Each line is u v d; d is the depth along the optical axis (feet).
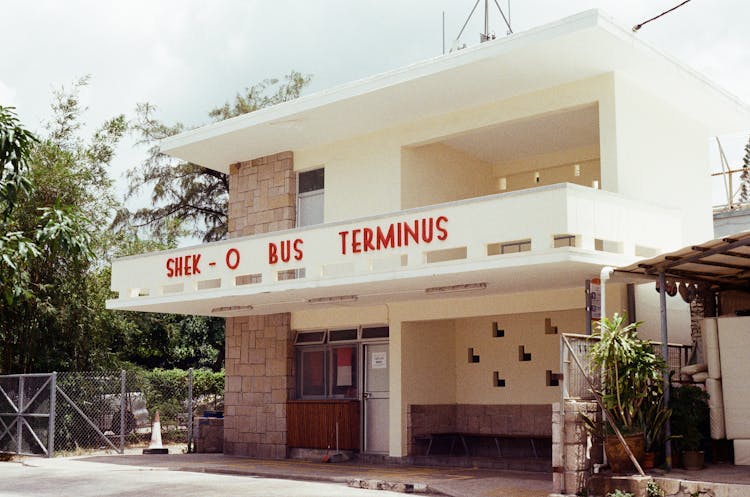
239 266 55.36
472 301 53.78
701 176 57.82
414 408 56.95
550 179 61.82
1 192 40.45
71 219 41.98
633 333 39.37
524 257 42.22
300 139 62.23
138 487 45.96
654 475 36.76
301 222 64.69
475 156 62.39
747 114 57.67
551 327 55.57
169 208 108.58
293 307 60.80
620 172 48.06
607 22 44.14
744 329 40.63
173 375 95.76
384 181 58.54
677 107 55.31
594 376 39.32
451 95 52.95
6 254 40.91
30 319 74.43
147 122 108.68
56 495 43.27
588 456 37.65
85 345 77.51
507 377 57.21
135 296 62.13
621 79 49.24
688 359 47.16
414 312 56.44
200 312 65.36
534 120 53.21
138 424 76.95
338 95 54.39
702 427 40.96
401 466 54.75
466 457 54.08
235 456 65.00
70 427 69.97
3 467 58.80
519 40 46.21
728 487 33.86
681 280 44.04
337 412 59.77
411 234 46.83
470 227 44.50
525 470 50.80
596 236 42.78
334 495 41.73
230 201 68.74
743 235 37.32
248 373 65.92
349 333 60.85
